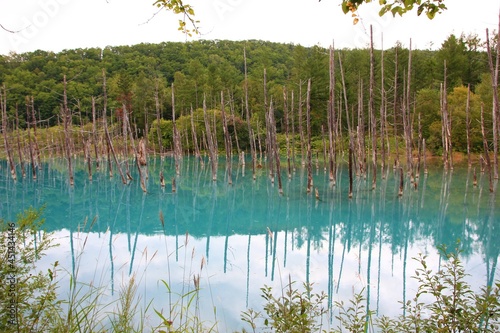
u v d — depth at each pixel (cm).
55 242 1261
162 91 5750
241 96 5734
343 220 1708
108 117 5822
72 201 2183
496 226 1549
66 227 1561
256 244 1315
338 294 837
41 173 3172
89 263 1028
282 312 384
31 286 378
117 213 1889
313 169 3703
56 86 5562
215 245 1292
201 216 1828
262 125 5106
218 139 4978
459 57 4781
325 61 4819
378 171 3369
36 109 5338
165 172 3625
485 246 1281
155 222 1702
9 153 2878
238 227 1602
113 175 3359
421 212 1812
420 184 2577
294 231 1533
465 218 1683
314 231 1532
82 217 1784
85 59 7075
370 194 2269
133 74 6969
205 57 7512
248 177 3216
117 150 4722
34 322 359
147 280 897
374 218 1734
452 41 4869
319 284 903
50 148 4462
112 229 1552
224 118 3109
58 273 906
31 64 5991
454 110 3722
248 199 2238
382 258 1152
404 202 2033
